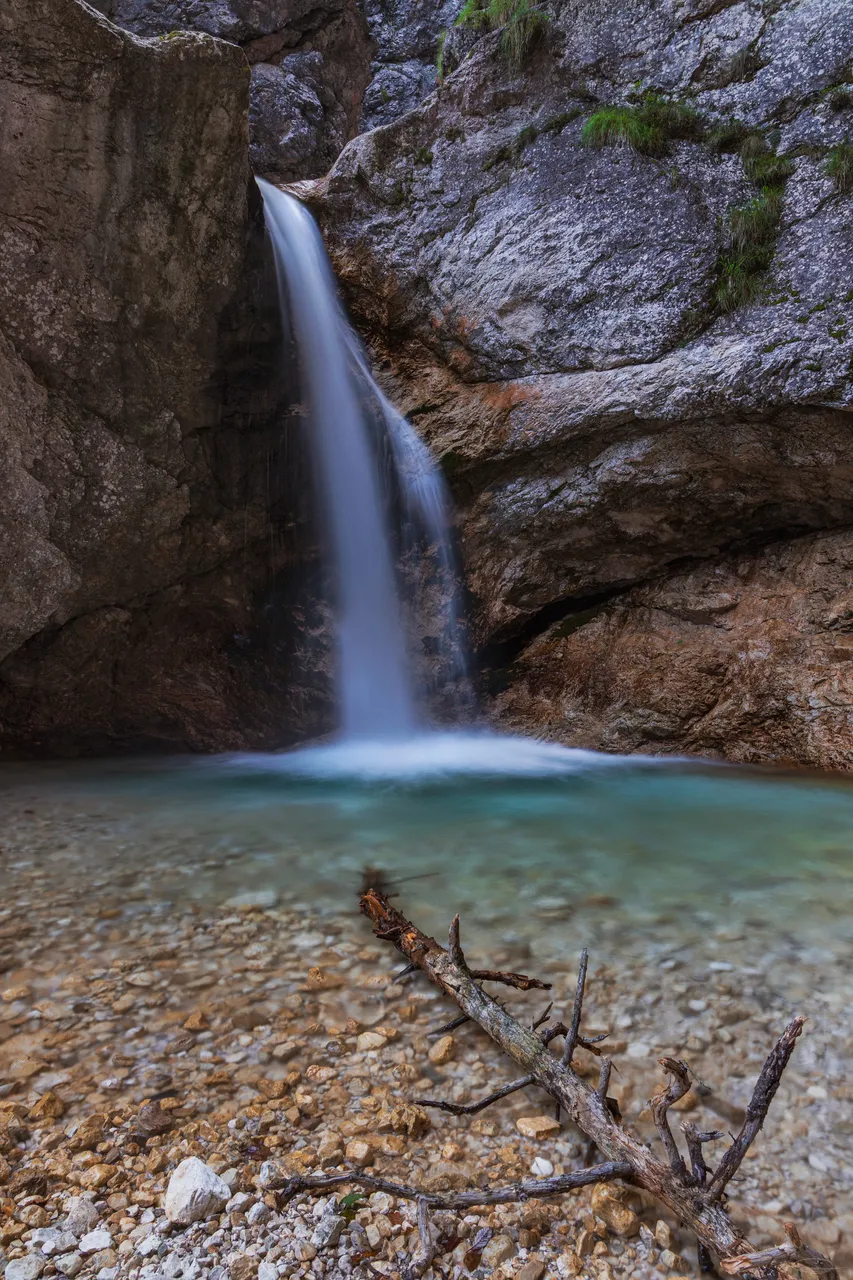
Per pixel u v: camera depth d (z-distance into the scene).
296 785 5.65
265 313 6.75
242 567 7.25
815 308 5.64
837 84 5.89
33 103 5.08
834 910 3.00
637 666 7.08
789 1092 1.90
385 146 7.68
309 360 7.29
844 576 6.49
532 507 7.10
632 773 6.09
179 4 10.40
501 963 2.54
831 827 4.32
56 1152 1.67
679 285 6.20
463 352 7.34
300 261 7.32
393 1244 1.46
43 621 6.09
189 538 6.73
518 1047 1.94
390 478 7.82
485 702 7.78
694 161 6.35
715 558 7.25
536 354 6.82
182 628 7.24
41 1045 2.06
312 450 7.37
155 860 3.62
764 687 6.46
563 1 6.97
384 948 2.66
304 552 7.53
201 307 6.24
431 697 7.88
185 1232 1.47
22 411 5.53
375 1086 1.93
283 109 10.72
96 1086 1.90
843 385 5.46
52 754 7.07
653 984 2.40
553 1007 2.28
